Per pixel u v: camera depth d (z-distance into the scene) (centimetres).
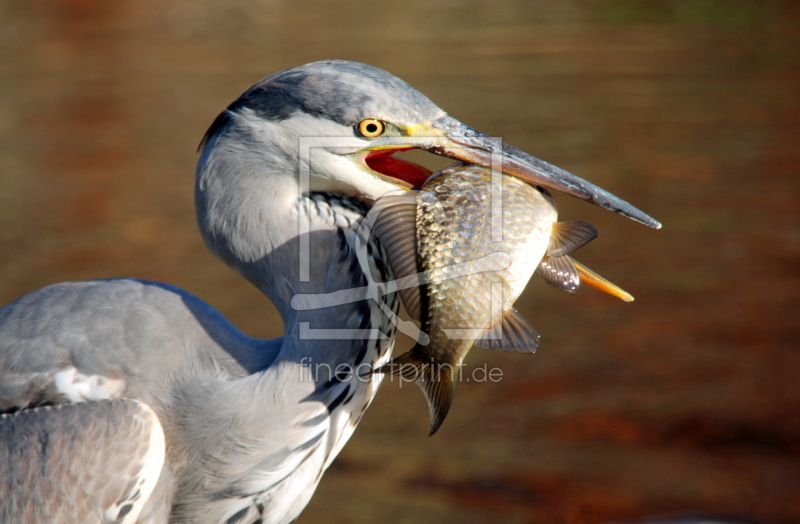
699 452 1027
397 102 519
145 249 1550
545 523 909
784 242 1537
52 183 1838
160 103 2358
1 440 508
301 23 3259
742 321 1294
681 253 1506
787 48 2762
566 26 3117
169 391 519
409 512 932
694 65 2623
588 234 479
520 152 525
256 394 505
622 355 1225
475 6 3447
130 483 492
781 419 1071
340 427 524
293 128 518
